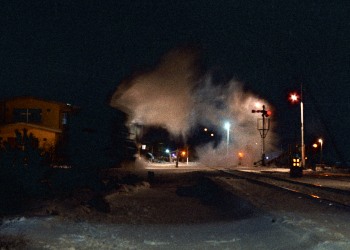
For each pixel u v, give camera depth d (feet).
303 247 31.35
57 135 154.30
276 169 175.11
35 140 76.89
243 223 44.47
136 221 47.73
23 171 66.33
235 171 151.43
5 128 148.36
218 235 39.27
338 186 87.97
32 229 37.73
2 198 57.11
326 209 50.49
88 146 91.25
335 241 30.99
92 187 77.97
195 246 34.53
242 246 34.17
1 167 67.10
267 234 37.40
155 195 76.02
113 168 150.30
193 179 112.47
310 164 196.85
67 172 80.18
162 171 147.54
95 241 35.73
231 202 61.93
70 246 32.99
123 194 74.69
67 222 44.37
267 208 50.47
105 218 48.91
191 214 53.98
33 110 159.74
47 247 31.91
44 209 49.65
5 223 40.19
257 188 78.54
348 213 47.29
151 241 36.63
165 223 46.60
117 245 34.60
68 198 61.26
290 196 64.85
